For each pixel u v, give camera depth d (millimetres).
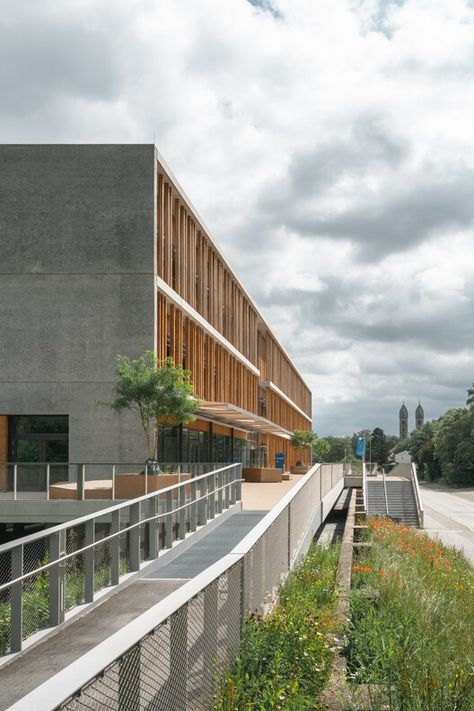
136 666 3814
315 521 24281
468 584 13328
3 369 31688
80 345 31609
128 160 32188
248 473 46781
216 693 5316
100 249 31906
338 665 7113
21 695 7125
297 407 99188
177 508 15094
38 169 32281
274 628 6496
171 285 35312
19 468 23547
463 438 117312
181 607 4641
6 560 15195
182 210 37938
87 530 11039
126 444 31281
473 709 5477
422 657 6730
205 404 35656
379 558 13977
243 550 7031
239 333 55438
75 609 10133
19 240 32031
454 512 56875
